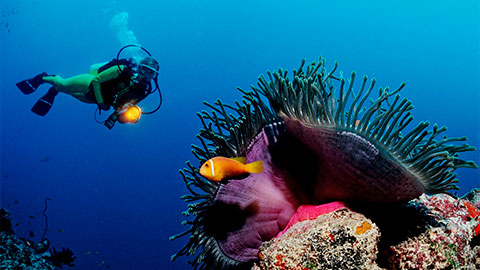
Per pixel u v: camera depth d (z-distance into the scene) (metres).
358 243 1.96
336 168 2.13
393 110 1.93
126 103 5.62
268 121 2.62
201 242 2.58
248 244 2.59
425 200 2.59
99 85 5.67
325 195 2.33
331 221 2.07
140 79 5.50
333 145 2.08
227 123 2.66
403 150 1.96
